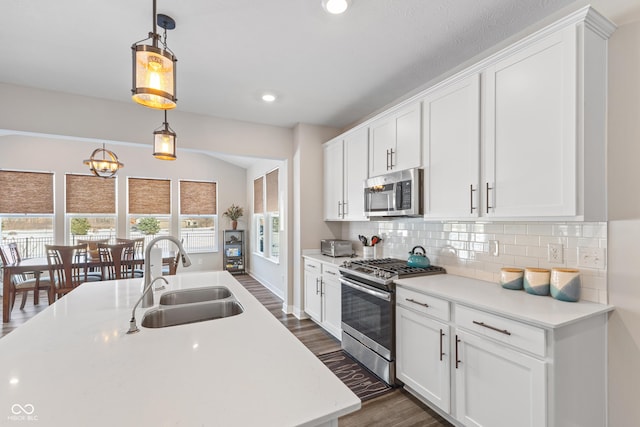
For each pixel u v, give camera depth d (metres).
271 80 2.62
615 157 1.51
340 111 3.38
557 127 1.47
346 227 3.99
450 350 1.81
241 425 0.71
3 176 4.81
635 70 1.45
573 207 1.41
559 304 1.58
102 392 0.84
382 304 2.33
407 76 2.56
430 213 2.23
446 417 1.91
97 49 2.12
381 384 2.33
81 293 1.94
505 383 1.51
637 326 1.46
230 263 6.63
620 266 1.51
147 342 1.18
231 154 3.69
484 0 1.65
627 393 1.49
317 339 3.21
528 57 1.60
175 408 0.77
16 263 3.91
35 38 1.99
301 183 3.82
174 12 1.74
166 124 2.12
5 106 2.63
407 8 1.72
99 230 5.49
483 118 1.84
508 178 1.70
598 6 1.58
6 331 3.40
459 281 2.16
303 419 0.74
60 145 5.18
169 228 6.11
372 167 2.91
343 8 1.71
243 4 1.68
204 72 2.47
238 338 1.22
